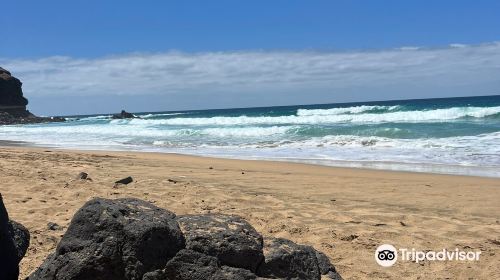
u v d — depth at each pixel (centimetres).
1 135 3688
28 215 699
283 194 904
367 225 673
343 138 2131
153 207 399
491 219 715
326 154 1703
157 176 1094
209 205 772
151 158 1593
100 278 355
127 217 368
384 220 704
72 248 364
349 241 611
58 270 362
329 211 750
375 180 1095
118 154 1758
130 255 352
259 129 2673
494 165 1320
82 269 354
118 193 842
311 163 1484
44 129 4334
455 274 517
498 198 879
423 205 824
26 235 470
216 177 1121
